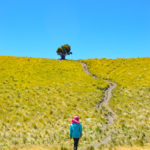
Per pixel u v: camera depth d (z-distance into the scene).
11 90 38.56
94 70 57.59
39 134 19.17
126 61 63.59
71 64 63.72
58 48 94.12
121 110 28.59
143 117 24.16
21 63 59.84
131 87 40.41
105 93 38.97
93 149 13.59
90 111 28.92
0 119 25.02
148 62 59.16
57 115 27.36
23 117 26.14
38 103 32.09
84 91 39.38
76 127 12.48
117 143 14.80
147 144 13.78
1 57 66.06
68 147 14.23
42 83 44.00
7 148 14.22
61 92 38.31
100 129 20.53
